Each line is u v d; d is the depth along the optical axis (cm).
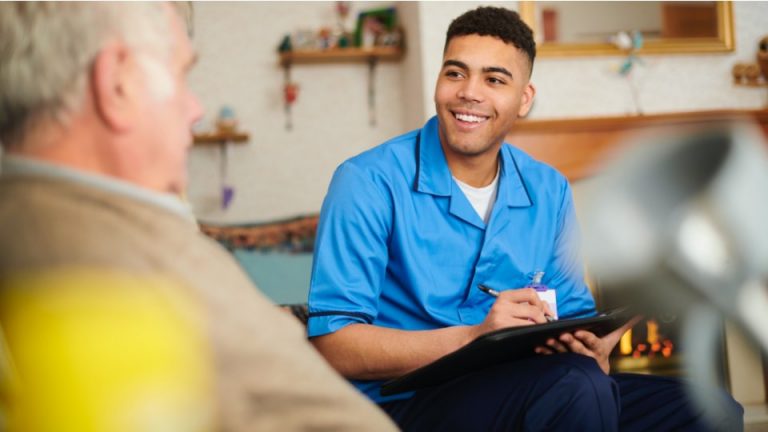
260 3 528
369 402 66
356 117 534
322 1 530
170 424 36
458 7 440
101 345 36
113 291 40
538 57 433
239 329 58
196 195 523
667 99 444
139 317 37
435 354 169
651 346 386
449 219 191
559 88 436
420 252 189
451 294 189
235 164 526
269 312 61
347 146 534
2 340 44
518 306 167
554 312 189
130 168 63
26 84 59
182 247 57
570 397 157
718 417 168
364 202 184
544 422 158
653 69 442
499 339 143
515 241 195
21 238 53
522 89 194
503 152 201
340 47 521
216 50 526
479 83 187
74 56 60
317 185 532
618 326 169
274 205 529
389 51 517
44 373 37
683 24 444
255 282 414
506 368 165
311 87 531
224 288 58
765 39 447
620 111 439
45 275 48
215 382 56
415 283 187
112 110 61
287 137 530
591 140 423
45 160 61
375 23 526
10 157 61
